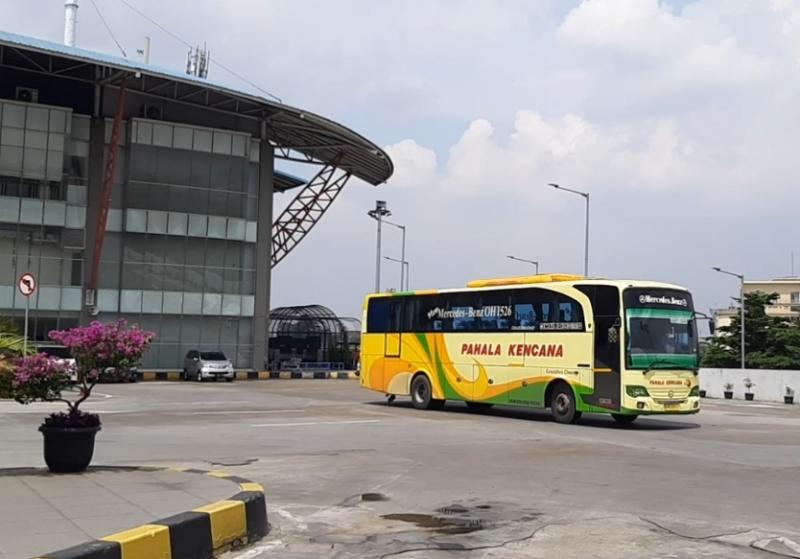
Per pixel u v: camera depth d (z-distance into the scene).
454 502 9.37
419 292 25.47
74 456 9.52
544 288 21.59
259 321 46.59
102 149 43.03
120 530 6.41
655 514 8.64
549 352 21.12
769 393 39.81
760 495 9.88
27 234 40.66
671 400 19.64
